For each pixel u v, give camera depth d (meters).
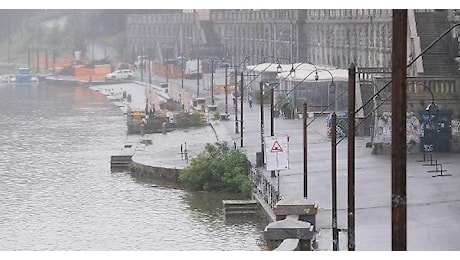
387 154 123.62
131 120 174.50
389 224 83.56
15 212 102.25
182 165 124.00
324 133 149.12
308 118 171.38
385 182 104.06
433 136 121.69
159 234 90.56
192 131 170.62
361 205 92.25
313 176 109.94
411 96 121.62
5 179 124.00
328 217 87.50
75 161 139.88
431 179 103.94
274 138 97.88
